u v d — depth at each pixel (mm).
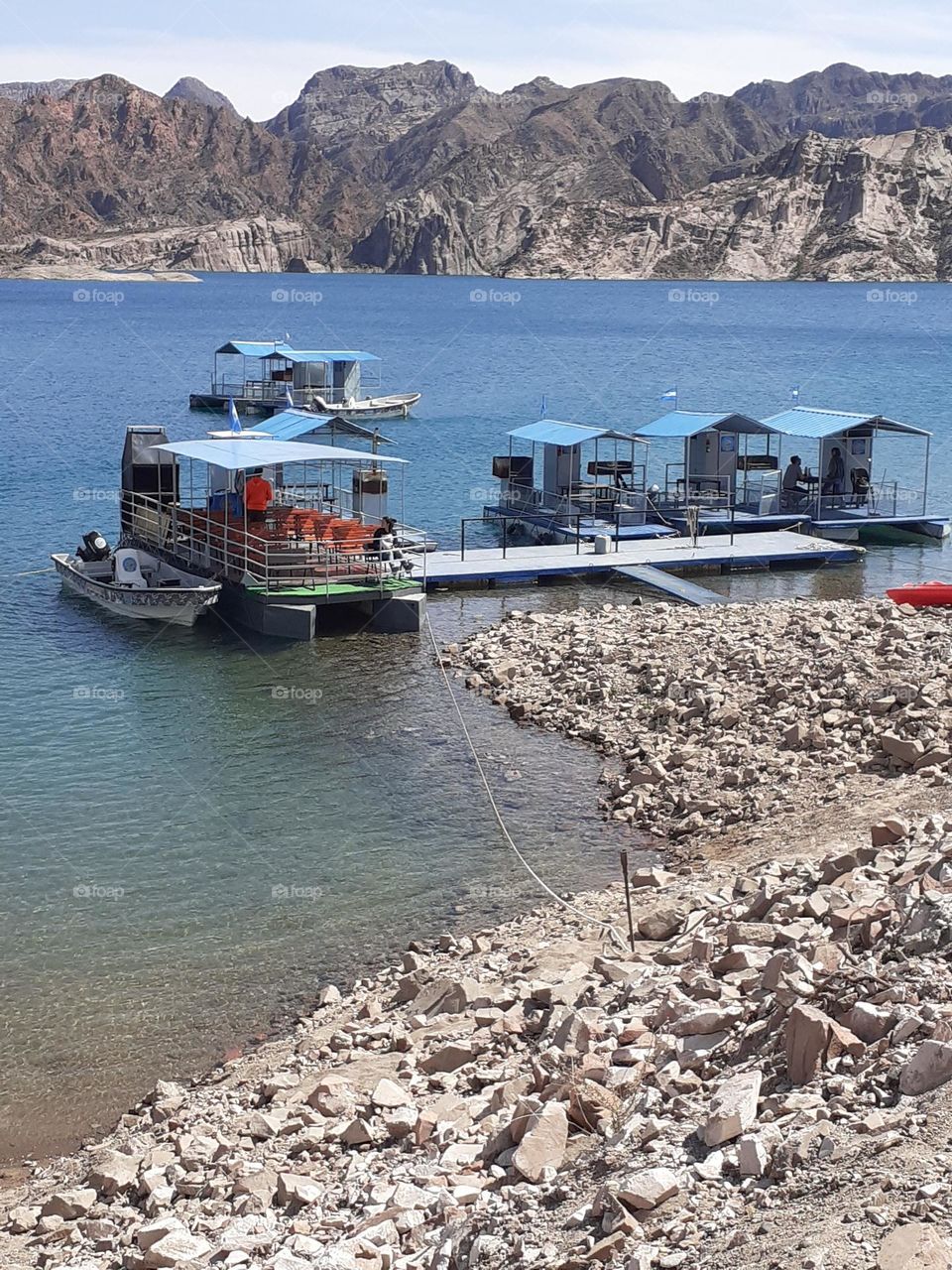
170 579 40500
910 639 30453
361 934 19406
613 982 15023
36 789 25562
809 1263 7605
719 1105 10180
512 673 32500
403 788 25609
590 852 22297
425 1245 10164
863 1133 9109
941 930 12047
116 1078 15758
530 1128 11164
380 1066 14453
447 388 116250
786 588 43281
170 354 156375
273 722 29594
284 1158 12641
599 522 50156
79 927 19734
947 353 166375
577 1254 8852
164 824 23844
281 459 38625
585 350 169625
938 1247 7320
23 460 71375
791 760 24359
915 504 57312
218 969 18375
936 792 20688
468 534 52438
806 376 130250
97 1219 12211
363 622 38094
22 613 39219
